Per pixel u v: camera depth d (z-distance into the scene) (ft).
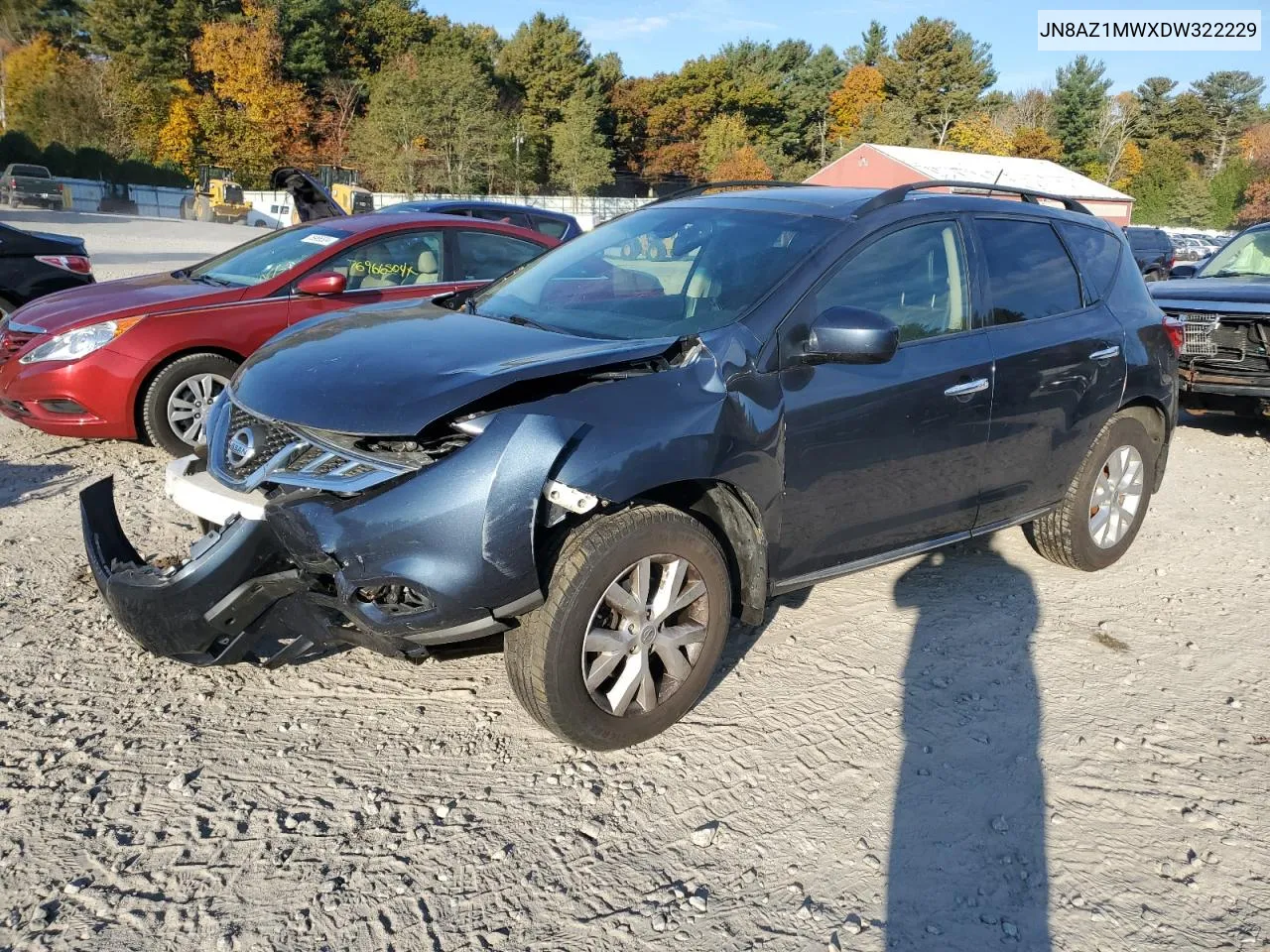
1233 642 13.99
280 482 9.56
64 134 192.44
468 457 9.05
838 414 11.54
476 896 8.47
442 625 9.17
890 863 9.14
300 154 209.87
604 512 9.95
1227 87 320.09
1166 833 9.73
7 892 8.26
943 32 280.72
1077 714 11.87
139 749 10.36
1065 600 15.19
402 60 247.09
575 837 9.29
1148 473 16.47
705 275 12.07
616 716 10.23
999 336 13.53
